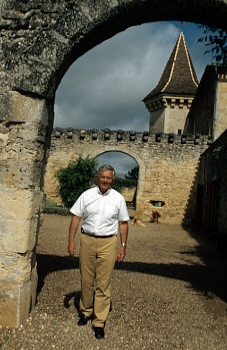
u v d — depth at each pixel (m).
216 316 4.42
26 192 3.72
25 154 3.76
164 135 19.67
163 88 26.08
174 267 7.30
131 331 3.77
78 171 19.45
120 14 3.87
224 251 9.40
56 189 20.20
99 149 20.02
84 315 3.84
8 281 3.67
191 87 25.91
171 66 27.59
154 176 19.67
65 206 19.69
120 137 19.80
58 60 3.79
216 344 3.61
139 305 4.62
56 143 20.16
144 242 11.30
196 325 4.08
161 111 26.64
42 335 3.51
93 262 3.67
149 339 3.61
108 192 3.70
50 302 4.36
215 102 17.48
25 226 3.70
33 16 3.85
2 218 3.71
